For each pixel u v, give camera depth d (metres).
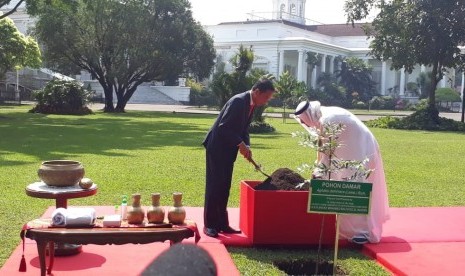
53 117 30.50
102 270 4.90
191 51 40.47
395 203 8.41
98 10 36.03
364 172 4.96
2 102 47.31
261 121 24.48
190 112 41.88
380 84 77.88
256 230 5.76
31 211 7.25
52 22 35.59
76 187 5.02
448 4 30.42
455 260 5.39
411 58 31.73
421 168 12.91
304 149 16.55
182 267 0.98
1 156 13.05
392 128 31.72
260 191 5.74
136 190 8.99
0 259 5.19
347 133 5.87
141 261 5.19
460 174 11.98
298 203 5.78
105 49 37.59
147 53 37.50
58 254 5.20
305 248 5.87
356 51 77.06
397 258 5.42
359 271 5.21
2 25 32.59
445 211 7.65
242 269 5.11
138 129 23.27
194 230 4.59
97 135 19.80
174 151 15.10
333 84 66.31
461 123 30.97
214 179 5.99
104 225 4.48
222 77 23.95
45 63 45.38
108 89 39.06
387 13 31.50
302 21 83.50
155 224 4.60
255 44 70.00
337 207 4.45
